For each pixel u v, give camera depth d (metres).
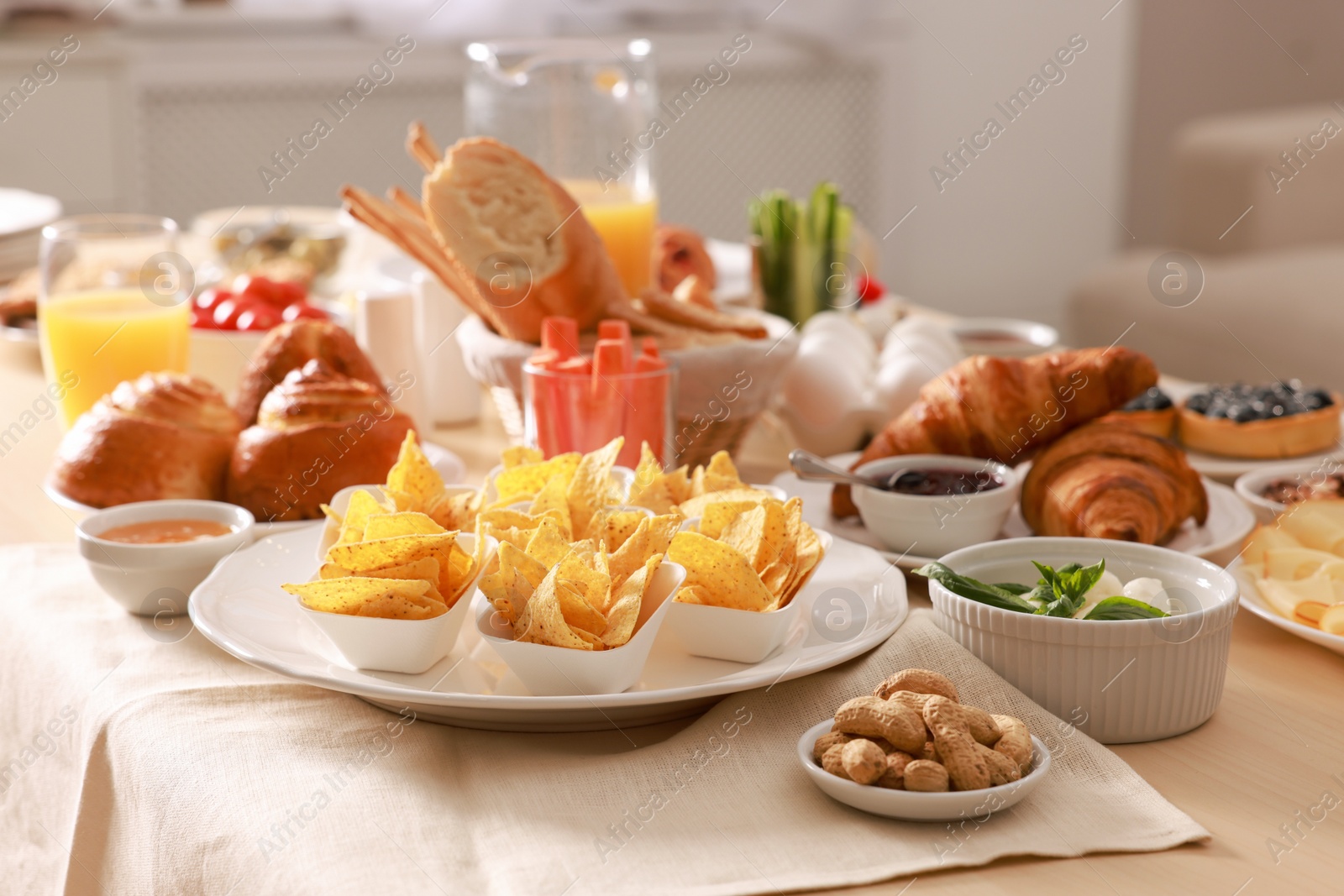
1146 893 1.38
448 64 4.25
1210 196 4.24
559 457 1.61
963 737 1.42
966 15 4.87
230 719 1.50
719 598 1.51
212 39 4.04
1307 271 3.61
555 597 1.46
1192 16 5.21
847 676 1.51
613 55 1.98
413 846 1.41
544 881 1.38
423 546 1.50
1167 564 1.55
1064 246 5.31
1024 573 1.56
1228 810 1.44
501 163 1.76
